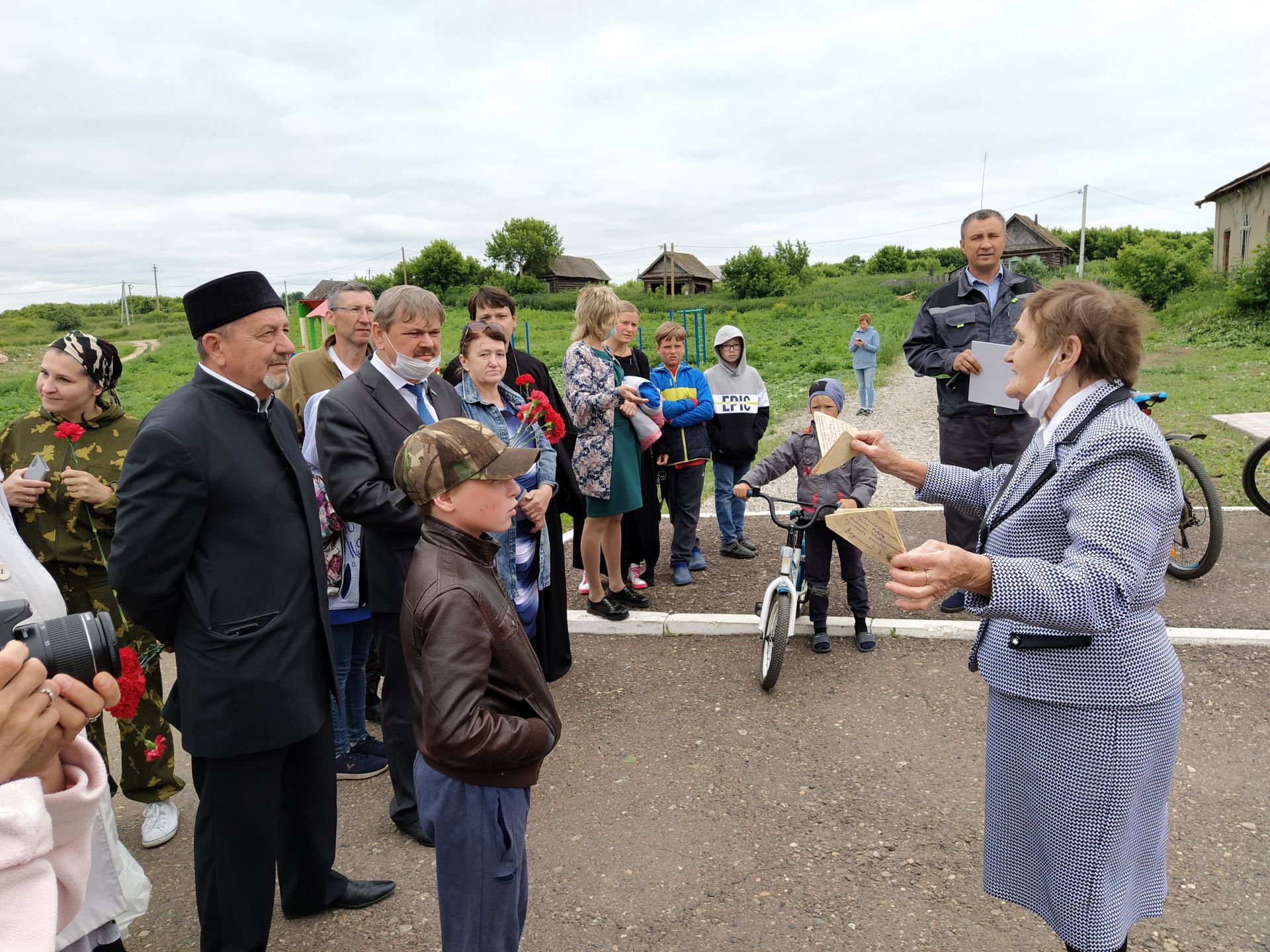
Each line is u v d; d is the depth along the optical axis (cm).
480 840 205
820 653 500
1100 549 189
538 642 443
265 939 264
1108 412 204
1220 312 2245
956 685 448
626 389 516
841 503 473
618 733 421
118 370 365
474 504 209
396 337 330
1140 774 204
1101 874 205
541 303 6950
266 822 259
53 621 124
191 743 246
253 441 256
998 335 510
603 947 278
